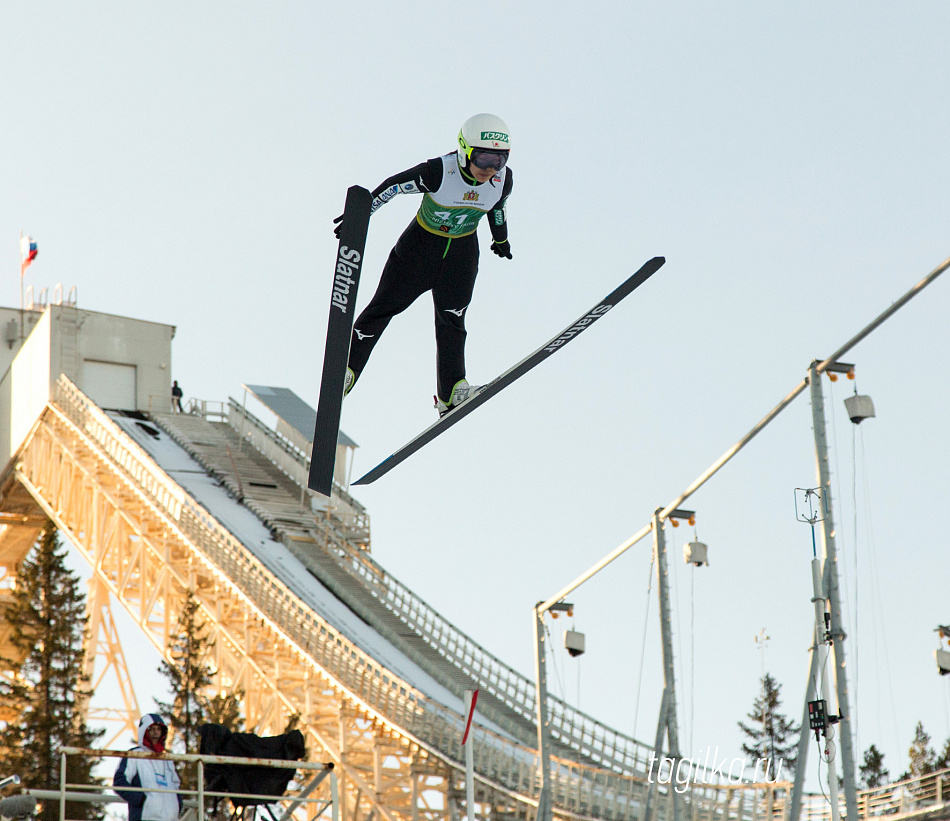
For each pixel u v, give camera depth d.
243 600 53.94
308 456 70.00
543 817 31.94
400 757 47.88
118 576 65.06
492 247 15.55
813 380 22.11
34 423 77.25
